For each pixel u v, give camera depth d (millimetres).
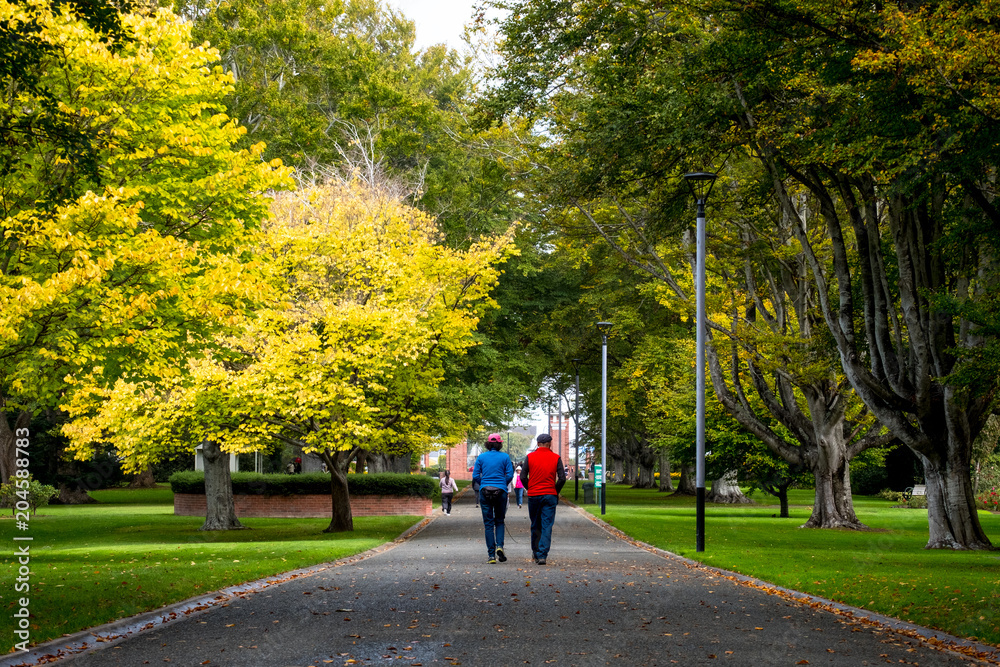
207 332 20297
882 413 23453
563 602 10719
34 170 15570
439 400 30125
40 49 12148
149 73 18172
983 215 16250
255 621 9297
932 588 12664
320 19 46500
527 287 50531
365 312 25641
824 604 11016
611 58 19828
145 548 21797
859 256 22500
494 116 21828
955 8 12500
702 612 10117
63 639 8086
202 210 20422
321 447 25781
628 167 20672
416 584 12570
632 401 54281
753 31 15383
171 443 25812
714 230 28438
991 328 15789
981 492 51188
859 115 14570
